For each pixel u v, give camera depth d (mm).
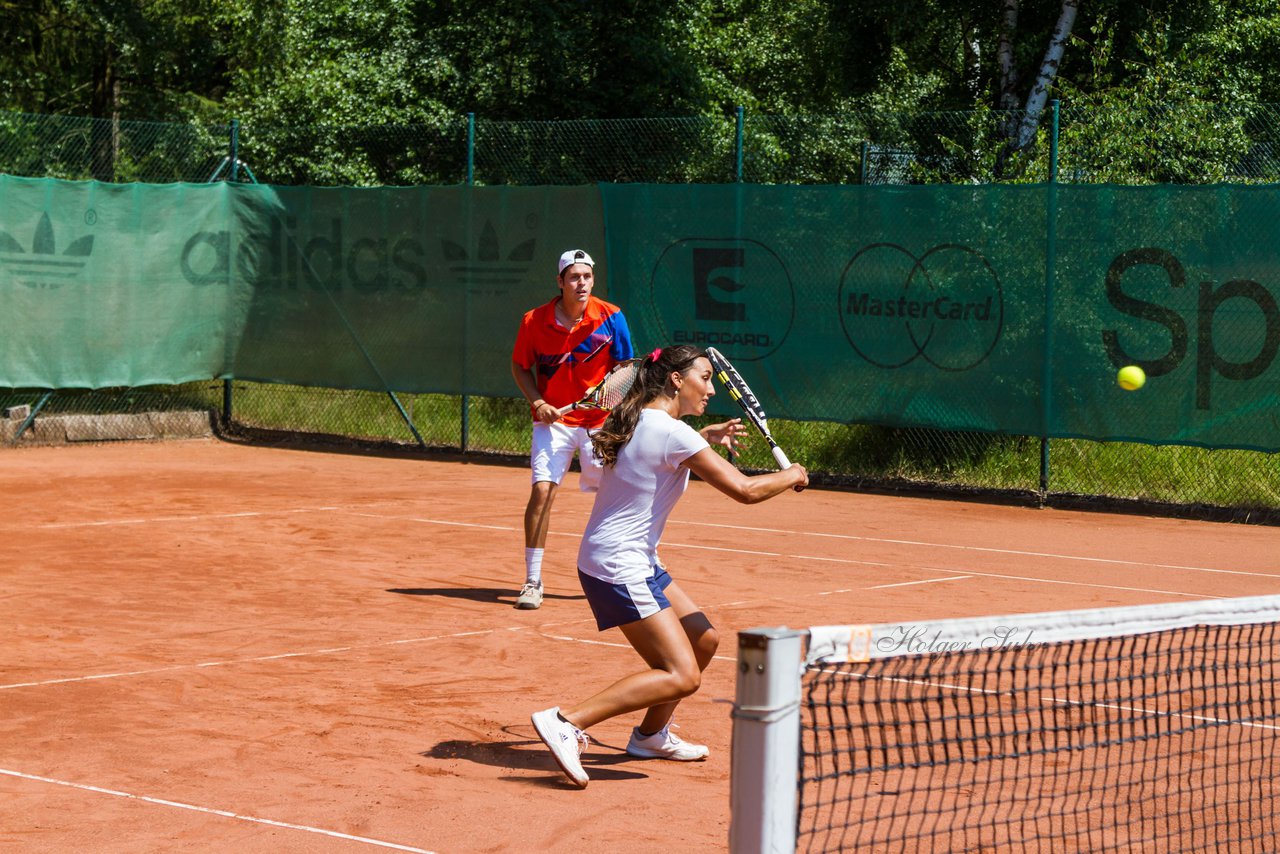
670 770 6824
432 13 29797
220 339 22953
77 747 6980
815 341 18422
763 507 16734
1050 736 7168
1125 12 25750
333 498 16719
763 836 3701
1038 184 16859
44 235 20875
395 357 21500
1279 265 15461
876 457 18891
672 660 6578
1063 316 16812
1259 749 7098
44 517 14883
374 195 21469
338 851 5586
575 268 10742
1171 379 16172
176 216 22281
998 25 27016
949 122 26031
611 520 6605
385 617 10195
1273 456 16500
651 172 24641
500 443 21328
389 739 7199
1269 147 20828
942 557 13273
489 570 12203
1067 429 16844
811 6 32094
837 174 24922
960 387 17500
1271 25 26609
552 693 8133
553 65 28406
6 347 20625
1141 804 6176
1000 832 5754
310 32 31062
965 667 8500
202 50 33844
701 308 19188
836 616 10297
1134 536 14875
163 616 10117
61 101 35344
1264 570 12797
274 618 10109
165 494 16828
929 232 17562
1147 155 19531
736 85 34375
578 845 5699
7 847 5570
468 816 6043
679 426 6516
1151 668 8500
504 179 25891
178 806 6113
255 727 7379
